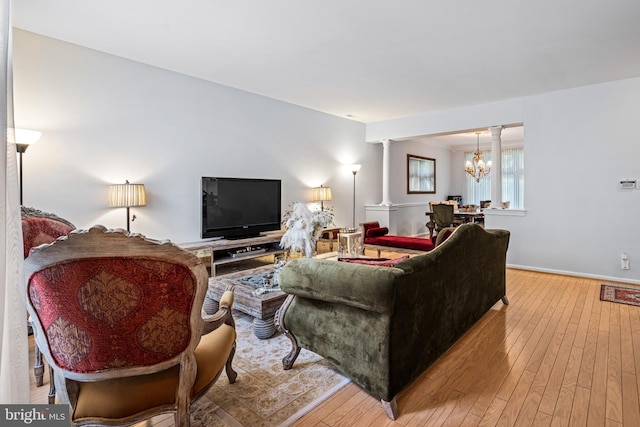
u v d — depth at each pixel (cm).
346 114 593
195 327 121
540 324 284
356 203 654
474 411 171
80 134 325
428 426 160
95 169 336
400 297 162
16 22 277
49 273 99
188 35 297
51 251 97
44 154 305
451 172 963
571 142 441
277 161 510
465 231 234
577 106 435
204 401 178
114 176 348
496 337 259
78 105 323
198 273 117
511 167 859
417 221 819
